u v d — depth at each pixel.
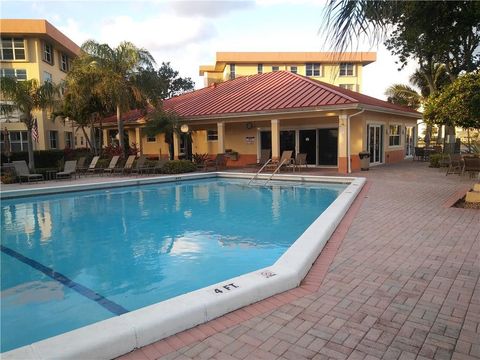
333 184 15.56
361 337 3.28
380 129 22.20
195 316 3.51
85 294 5.29
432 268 4.92
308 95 19.78
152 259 6.79
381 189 12.22
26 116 19.77
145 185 16.75
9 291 5.42
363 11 3.49
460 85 11.55
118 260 6.77
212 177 19.22
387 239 6.33
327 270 4.91
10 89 18.66
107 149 23.31
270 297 4.12
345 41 3.53
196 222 9.69
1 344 4.02
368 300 4.00
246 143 24.25
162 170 20.25
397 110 21.94
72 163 18.48
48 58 30.42
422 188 12.28
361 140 19.25
